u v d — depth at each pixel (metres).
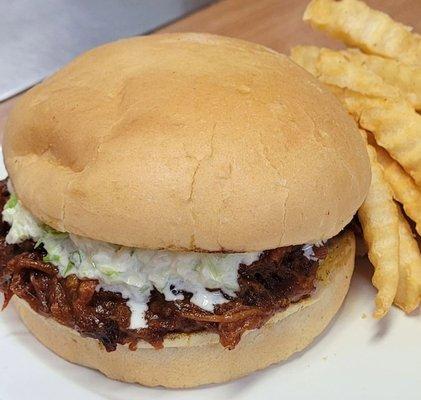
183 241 0.18
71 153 0.19
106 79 0.20
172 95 0.19
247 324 0.19
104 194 0.18
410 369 0.21
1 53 0.40
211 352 0.20
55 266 0.20
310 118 0.20
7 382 0.20
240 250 0.18
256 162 0.18
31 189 0.19
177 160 0.18
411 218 0.23
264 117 0.19
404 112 0.23
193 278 0.19
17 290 0.20
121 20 0.43
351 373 0.21
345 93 0.25
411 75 0.25
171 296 0.19
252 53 0.22
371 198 0.22
